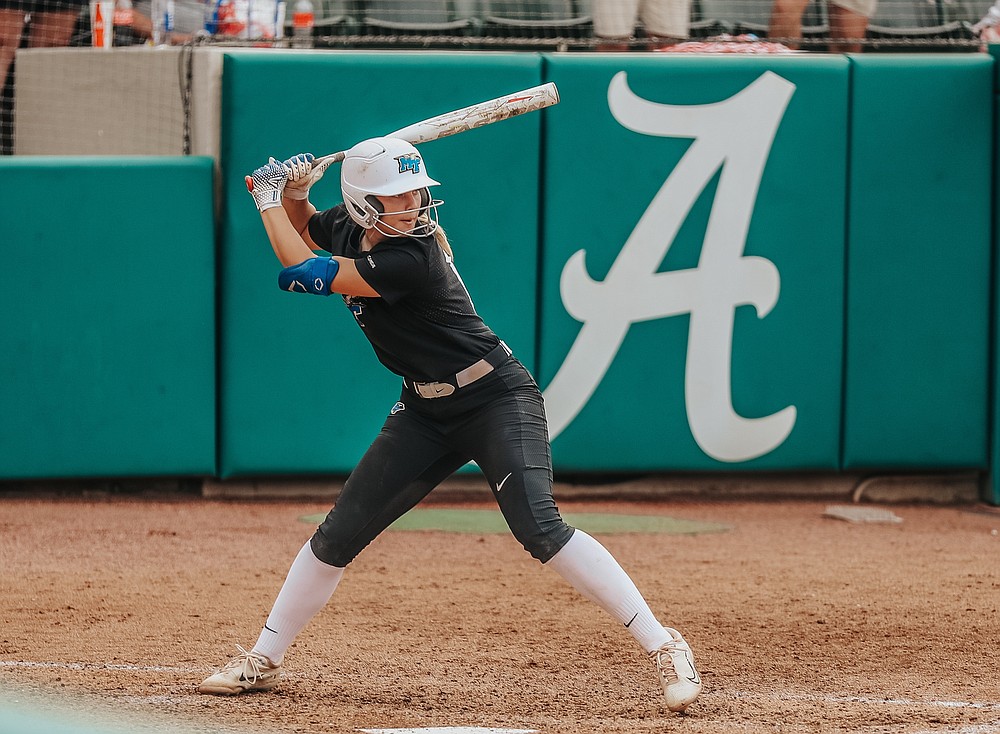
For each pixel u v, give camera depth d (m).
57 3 30.72
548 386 28.80
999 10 32.75
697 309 29.03
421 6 32.03
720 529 26.23
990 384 29.84
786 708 14.08
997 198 29.55
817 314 29.31
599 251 28.72
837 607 19.48
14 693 14.12
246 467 28.22
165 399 27.92
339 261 12.98
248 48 29.50
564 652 16.72
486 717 13.59
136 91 29.25
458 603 19.50
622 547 24.12
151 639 17.09
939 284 29.55
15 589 20.02
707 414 29.23
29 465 27.75
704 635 17.70
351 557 14.30
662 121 28.67
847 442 29.61
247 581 20.89
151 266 27.67
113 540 24.09
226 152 27.73
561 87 28.36
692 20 32.34
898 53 31.94
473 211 28.28
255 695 14.34
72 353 27.67
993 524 27.61
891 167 29.25
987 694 14.83
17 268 27.41
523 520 13.57
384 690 14.71
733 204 28.97
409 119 28.08
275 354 28.12
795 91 28.92
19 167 27.23
